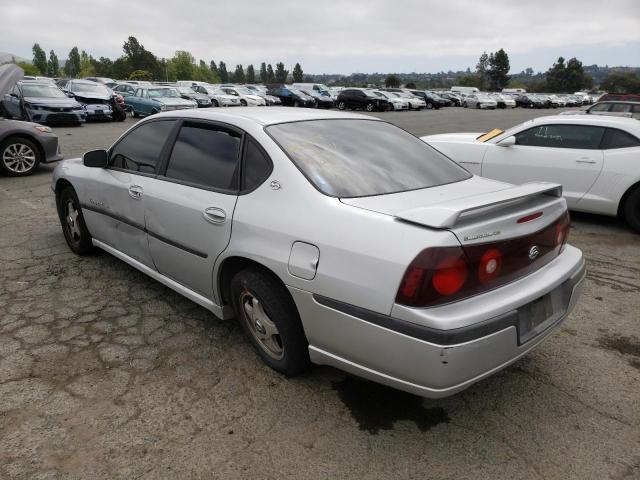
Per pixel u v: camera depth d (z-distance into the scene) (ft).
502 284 7.55
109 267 14.70
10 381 9.23
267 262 8.46
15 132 28.09
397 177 9.34
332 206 8.03
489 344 7.04
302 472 7.31
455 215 6.88
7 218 19.80
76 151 37.47
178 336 10.97
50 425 8.13
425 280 6.79
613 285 14.30
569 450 7.80
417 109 121.19
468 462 7.54
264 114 10.59
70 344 10.54
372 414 8.56
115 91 80.12
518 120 86.48
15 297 12.67
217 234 9.49
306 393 9.08
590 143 19.94
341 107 112.57
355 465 7.46
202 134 10.75
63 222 15.90
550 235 8.41
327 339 7.96
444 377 6.88
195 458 7.53
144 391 9.06
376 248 7.20
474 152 22.21
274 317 8.83
